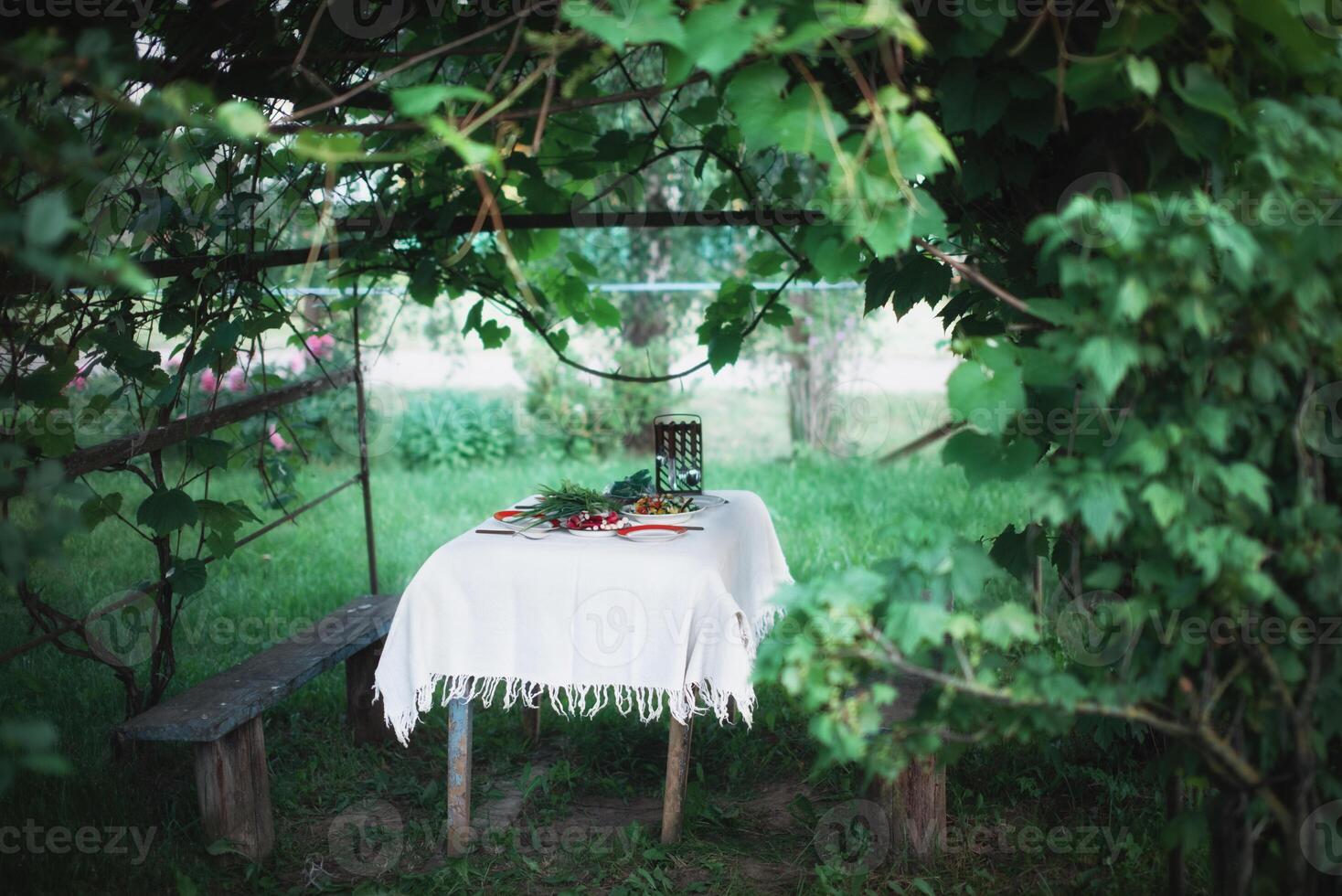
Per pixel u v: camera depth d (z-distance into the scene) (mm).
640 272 9656
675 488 4277
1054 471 2195
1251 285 2129
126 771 3738
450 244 4270
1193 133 2260
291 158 3740
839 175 2213
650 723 4410
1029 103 2453
